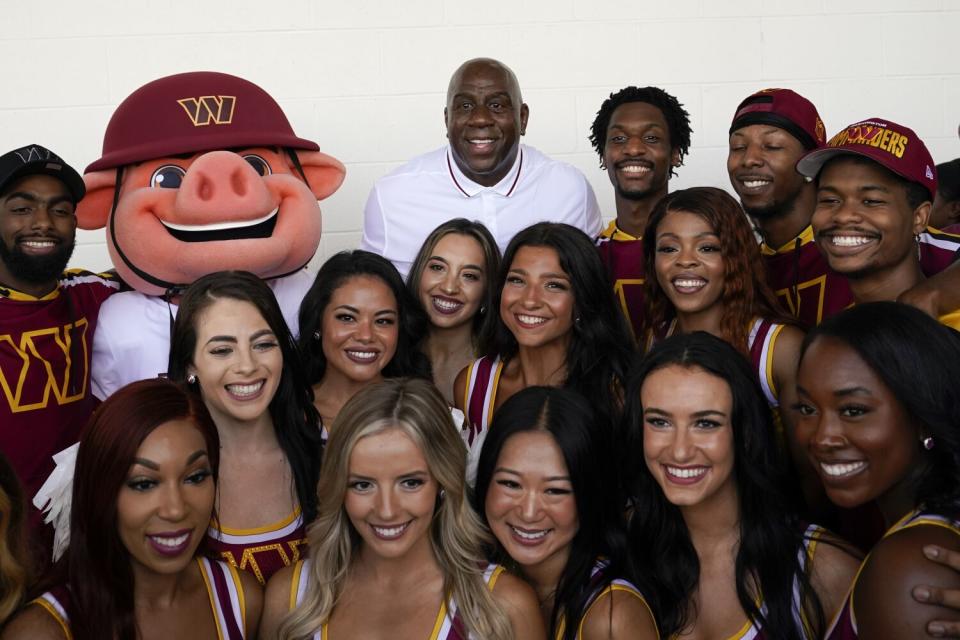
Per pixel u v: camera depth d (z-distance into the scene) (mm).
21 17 3670
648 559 2137
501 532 2150
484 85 3074
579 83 3861
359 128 3830
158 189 2750
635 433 2145
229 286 2307
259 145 2879
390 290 2650
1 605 1864
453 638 2021
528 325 2666
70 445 2654
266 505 2350
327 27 3783
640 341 2770
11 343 2557
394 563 2066
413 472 1995
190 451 1915
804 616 2037
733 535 2104
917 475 1802
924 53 3900
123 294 2863
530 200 3229
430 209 3205
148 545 1901
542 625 2059
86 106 3721
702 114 3889
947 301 2023
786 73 3889
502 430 2145
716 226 2504
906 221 2359
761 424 2082
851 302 2709
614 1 3840
